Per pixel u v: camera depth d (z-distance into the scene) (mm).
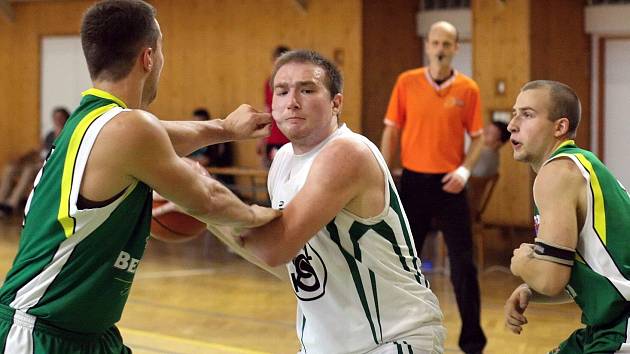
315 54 2768
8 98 14492
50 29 14008
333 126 2801
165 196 2516
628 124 10547
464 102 5645
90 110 2520
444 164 5562
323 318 2822
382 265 2748
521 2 9633
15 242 10547
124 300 2670
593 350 2887
